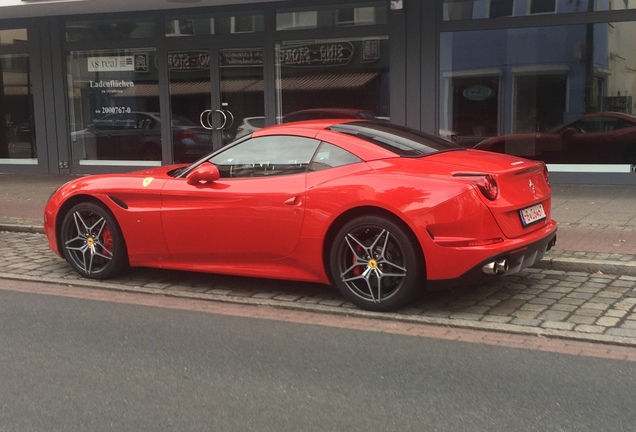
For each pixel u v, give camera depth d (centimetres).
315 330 507
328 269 555
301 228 548
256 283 638
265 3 1246
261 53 1272
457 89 1160
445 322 511
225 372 427
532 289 591
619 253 668
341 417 362
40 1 1227
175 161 1366
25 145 1480
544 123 1131
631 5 1053
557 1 1091
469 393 388
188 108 1340
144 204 622
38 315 553
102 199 639
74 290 633
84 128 1430
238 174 593
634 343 458
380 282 530
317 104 1246
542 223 555
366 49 1198
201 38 1305
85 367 439
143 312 560
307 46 1238
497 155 584
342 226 540
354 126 595
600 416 356
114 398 391
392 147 560
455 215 492
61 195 668
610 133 1095
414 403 377
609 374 412
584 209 899
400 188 509
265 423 356
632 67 1067
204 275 674
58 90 1422
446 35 1151
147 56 1355
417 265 512
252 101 1291
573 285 600
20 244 837
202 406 379
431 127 1174
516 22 1112
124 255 646
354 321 527
